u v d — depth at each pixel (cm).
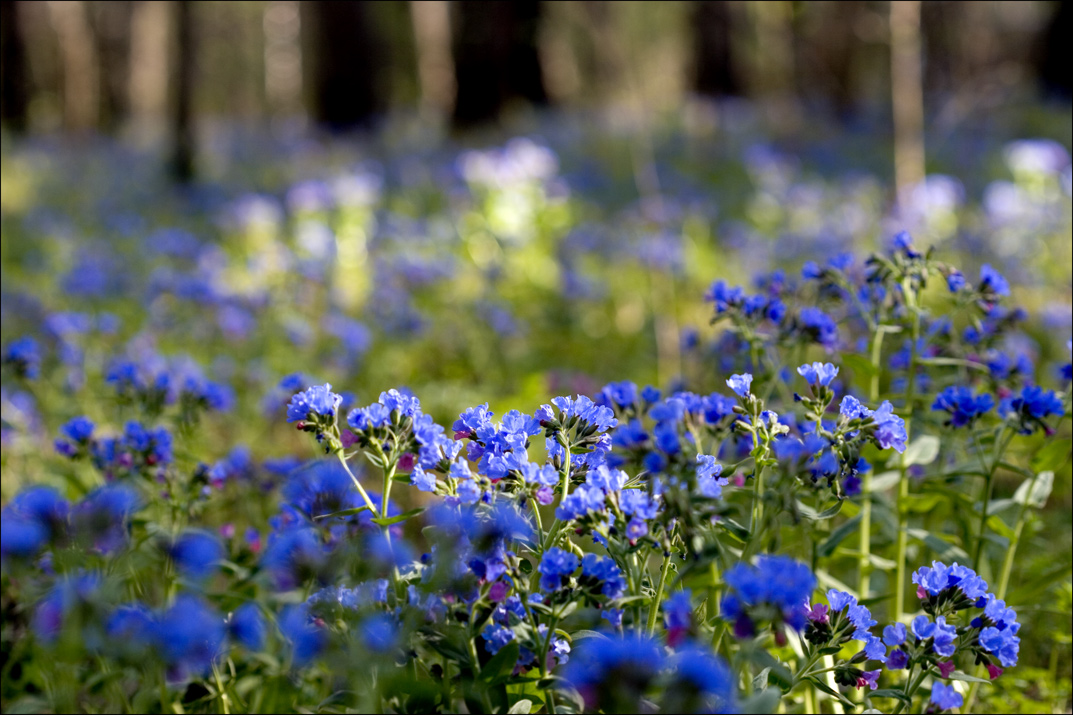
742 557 243
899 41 1098
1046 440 394
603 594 239
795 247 1087
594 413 263
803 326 375
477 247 1148
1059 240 1044
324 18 2573
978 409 341
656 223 1158
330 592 253
